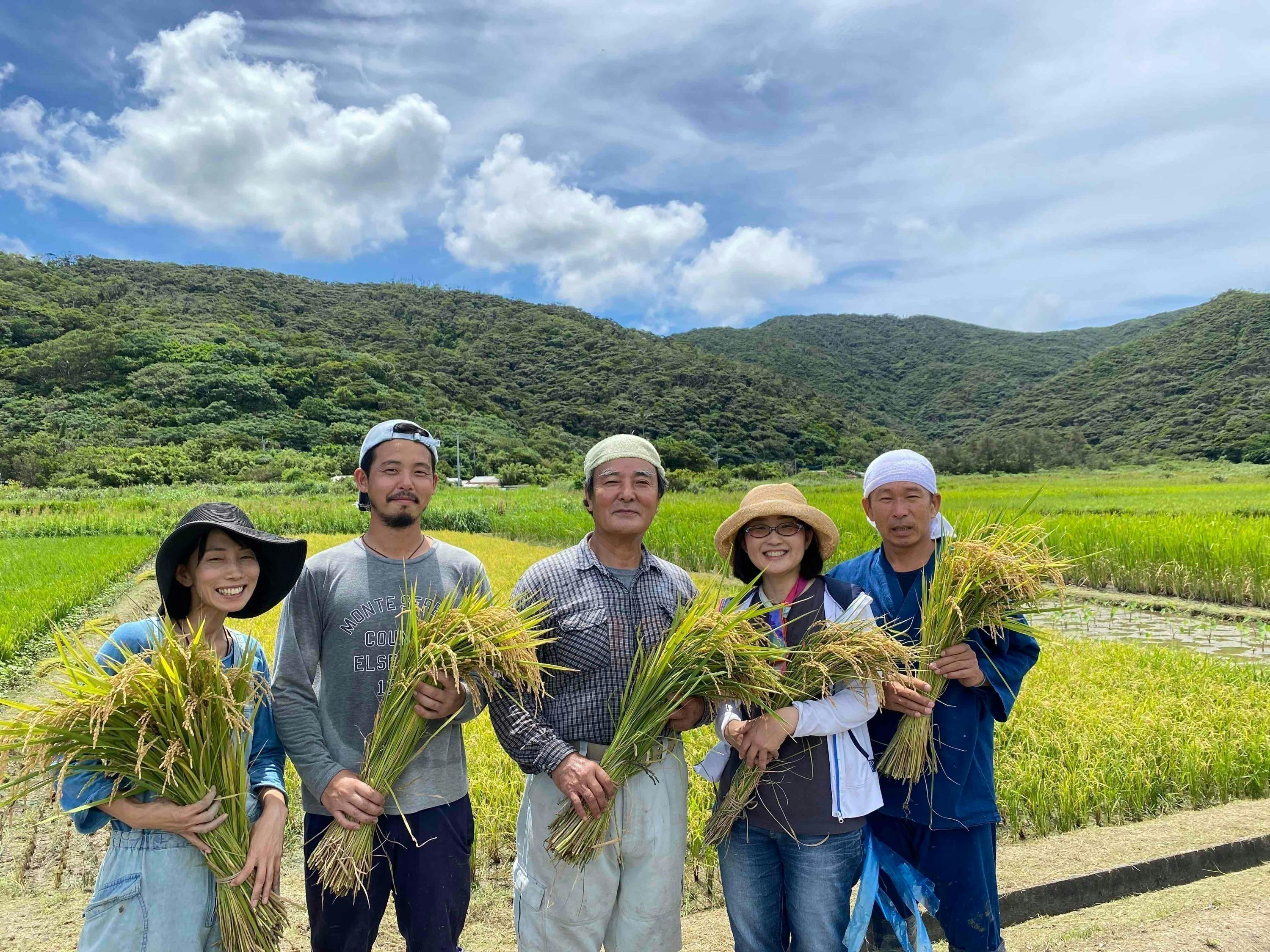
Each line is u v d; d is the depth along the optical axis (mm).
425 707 2379
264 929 2195
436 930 2504
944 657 2639
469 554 2883
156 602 12492
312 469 57750
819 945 2518
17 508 31250
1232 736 5152
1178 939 3312
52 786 2215
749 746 2498
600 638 2555
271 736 2482
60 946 3348
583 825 2395
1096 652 7488
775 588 2850
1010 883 3705
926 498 2838
